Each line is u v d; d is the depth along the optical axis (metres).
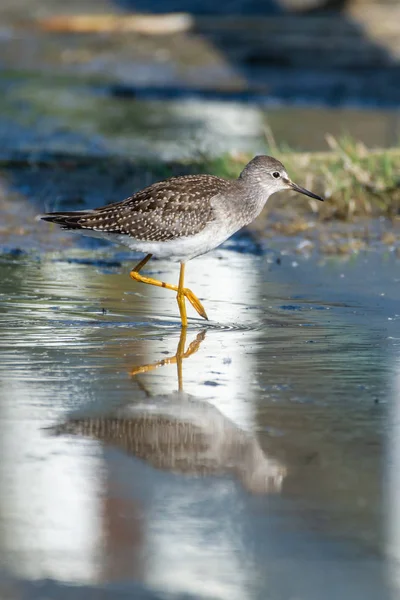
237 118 28.55
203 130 26.61
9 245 17.02
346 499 8.27
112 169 21.38
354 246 17.36
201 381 10.98
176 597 6.85
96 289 14.78
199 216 13.66
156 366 11.47
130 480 8.56
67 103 30.36
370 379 11.09
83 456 9.01
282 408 10.20
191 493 8.36
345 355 11.91
